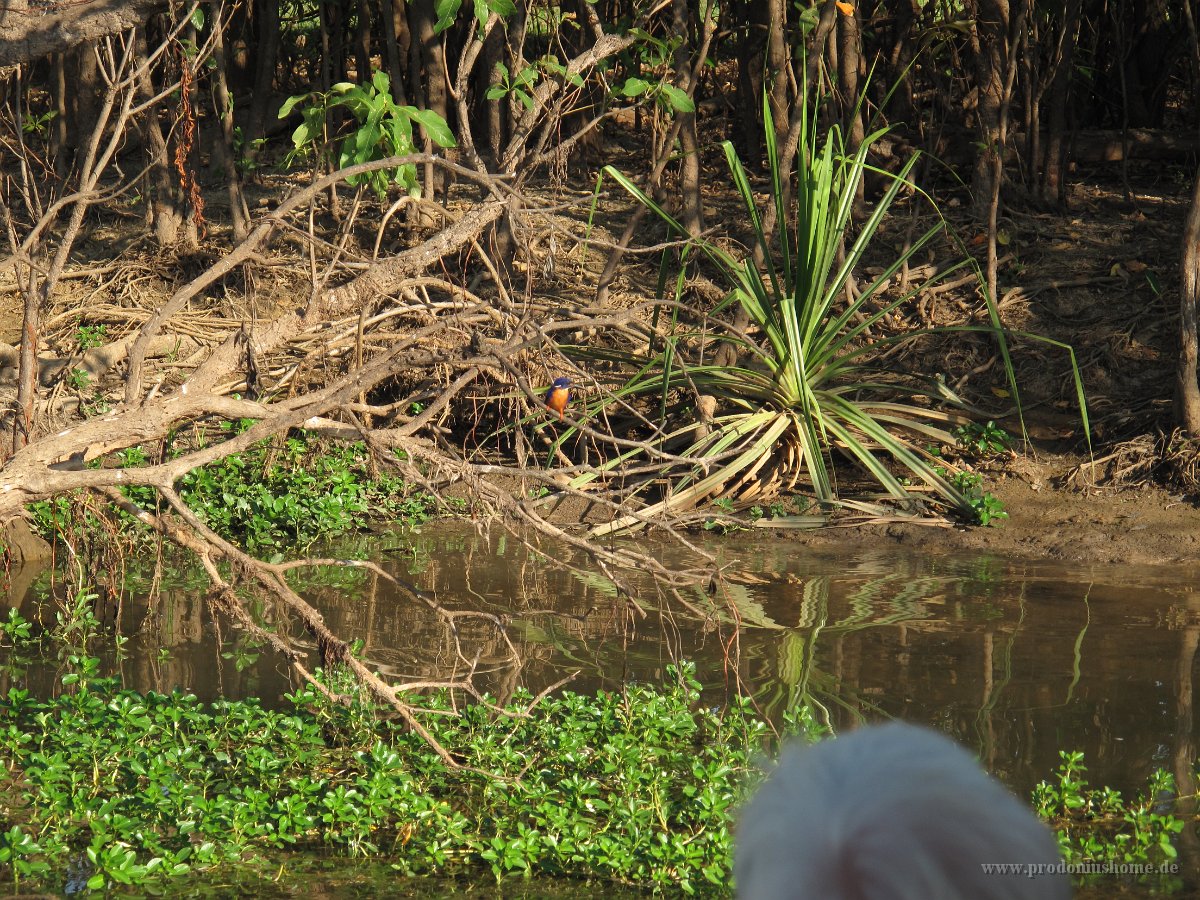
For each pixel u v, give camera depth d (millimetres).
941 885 1514
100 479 8102
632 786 7496
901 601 11539
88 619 10711
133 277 18828
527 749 8266
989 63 18125
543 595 11828
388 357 8680
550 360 12648
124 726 8016
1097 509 13984
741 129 23797
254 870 6828
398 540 13938
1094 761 7984
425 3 19391
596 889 6703
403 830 7242
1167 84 22516
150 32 21250
